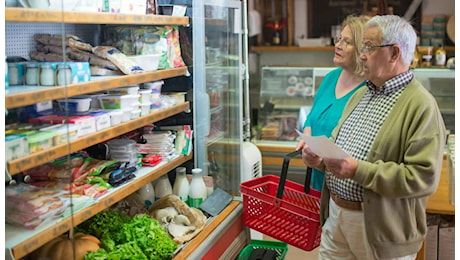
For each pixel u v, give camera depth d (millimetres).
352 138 2498
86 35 2939
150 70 2744
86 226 2514
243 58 3713
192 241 2713
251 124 5488
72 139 2195
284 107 5129
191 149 3176
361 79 3193
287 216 2896
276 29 6180
